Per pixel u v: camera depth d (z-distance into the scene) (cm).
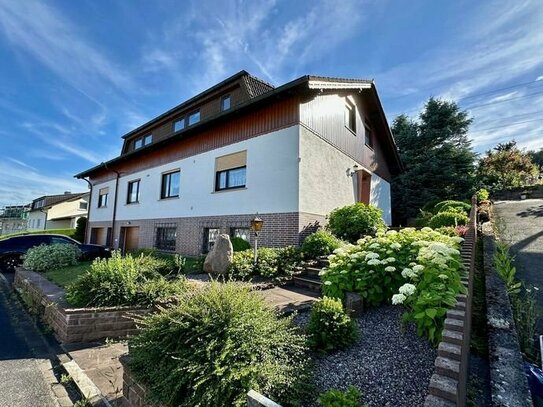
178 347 276
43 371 402
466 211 1216
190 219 1180
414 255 434
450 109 2159
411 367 281
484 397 240
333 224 920
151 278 623
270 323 302
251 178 977
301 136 891
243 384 239
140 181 1537
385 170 1733
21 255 1225
